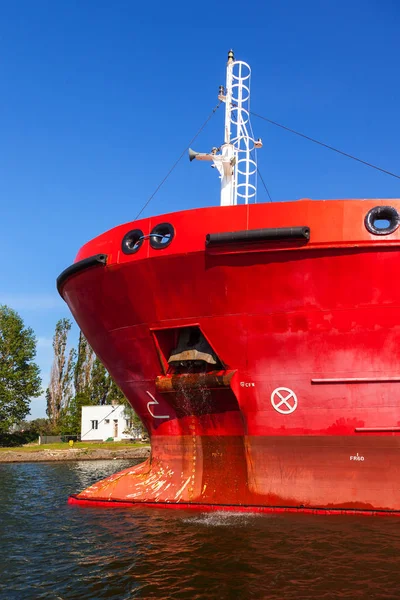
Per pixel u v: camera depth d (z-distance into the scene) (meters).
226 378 11.43
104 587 8.13
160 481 13.29
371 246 10.12
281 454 11.61
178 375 12.29
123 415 58.84
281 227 10.41
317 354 11.05
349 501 11.09
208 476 12.40
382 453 10.95
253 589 7.74
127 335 12.90
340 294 10.59
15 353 57.81
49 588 8.25
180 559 9.05
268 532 10.14
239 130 16.98
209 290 11.23
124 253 11.92
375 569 8.30
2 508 16.05
